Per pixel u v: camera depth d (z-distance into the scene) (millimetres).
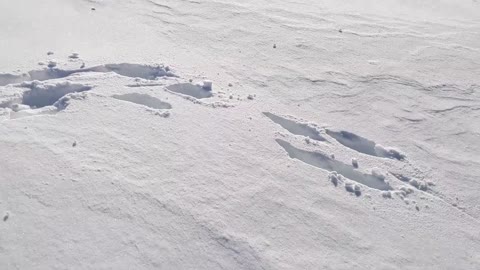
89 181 2809
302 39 5496
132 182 2869
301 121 3906
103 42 4559
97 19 5035
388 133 4012
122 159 3045
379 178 3445
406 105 4512
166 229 2613
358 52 5438
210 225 2689
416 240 2947
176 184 2932
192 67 4406
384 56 5465
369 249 2797
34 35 4430
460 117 4480
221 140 3439
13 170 2791
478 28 6930
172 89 3992
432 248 2914
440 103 4668
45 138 3104
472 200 3414
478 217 3277
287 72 4688
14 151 2936
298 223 2859
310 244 2736
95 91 3711
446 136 4145
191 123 3559
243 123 3701
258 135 3600
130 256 2432
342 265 2648
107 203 2693
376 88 4707
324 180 3285
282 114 3955
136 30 4965
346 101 4375
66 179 2795
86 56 4203
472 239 3062
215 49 4891
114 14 5234
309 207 3006
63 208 2613
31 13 4855
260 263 2537
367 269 2658
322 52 5270
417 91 4809
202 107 3793
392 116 4285
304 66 4879
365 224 2977
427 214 3188
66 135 3170
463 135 4203
